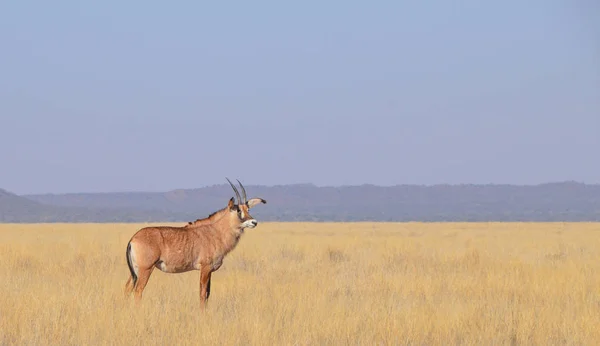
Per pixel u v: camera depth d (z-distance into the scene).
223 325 38.97
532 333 37.97
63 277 59.47
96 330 37.16
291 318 41.03
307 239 131.25
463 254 87.25
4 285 52.66
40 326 37.31
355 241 120.06
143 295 49.28
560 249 107.75
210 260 49.75
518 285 55.66
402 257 85.44
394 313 41.44
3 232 173.12
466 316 41.25
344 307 43.72
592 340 36.72
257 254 88.50
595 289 54.00
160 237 48.53
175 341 35.75
